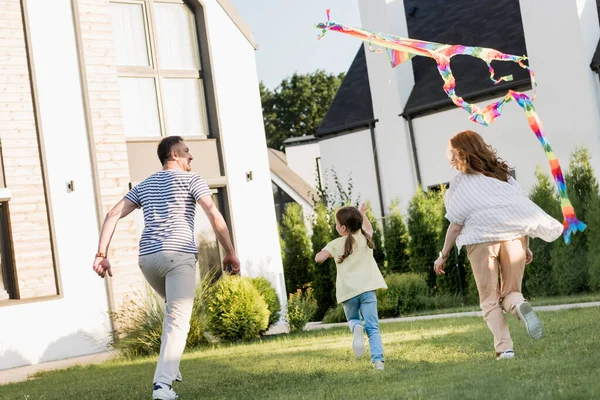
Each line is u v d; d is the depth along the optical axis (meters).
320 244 19.39
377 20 24.41
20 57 13.52
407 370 6.44
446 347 7.92
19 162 13.30
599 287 15.57
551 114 20.03
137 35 15.05
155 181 6.30
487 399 4.39
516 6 23.12
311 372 7.14
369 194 24.77
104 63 14.34
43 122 13.62
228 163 15.52
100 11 14.43
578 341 7.02
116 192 14.20
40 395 7.85
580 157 16.86
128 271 14.08
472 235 6.12
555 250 16.09
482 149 6.32
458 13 24.62
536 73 20.23
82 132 14.00
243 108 15.91
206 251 15.14
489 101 21.42
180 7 15.59
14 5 13.57
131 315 12.64
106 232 6.24
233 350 11.09
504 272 6.25
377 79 24.06
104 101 14.26
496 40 22.67
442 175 22.59
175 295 6.01
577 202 16.33
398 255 19.33
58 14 14.02
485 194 6.16
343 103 25.97
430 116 22.81
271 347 10.85
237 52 15.96
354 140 25.14
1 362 12.73
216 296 13.07
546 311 11.30
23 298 13.10
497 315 6.23
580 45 19.39
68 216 13.67
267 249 15.78
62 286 13.46
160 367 5.84
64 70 13.95
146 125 14.92
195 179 6.27
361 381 6.11
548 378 4.95
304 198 37.53
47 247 13.41
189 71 15.46
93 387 8.05
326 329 14.07
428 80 23.48
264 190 15.95
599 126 19.33
